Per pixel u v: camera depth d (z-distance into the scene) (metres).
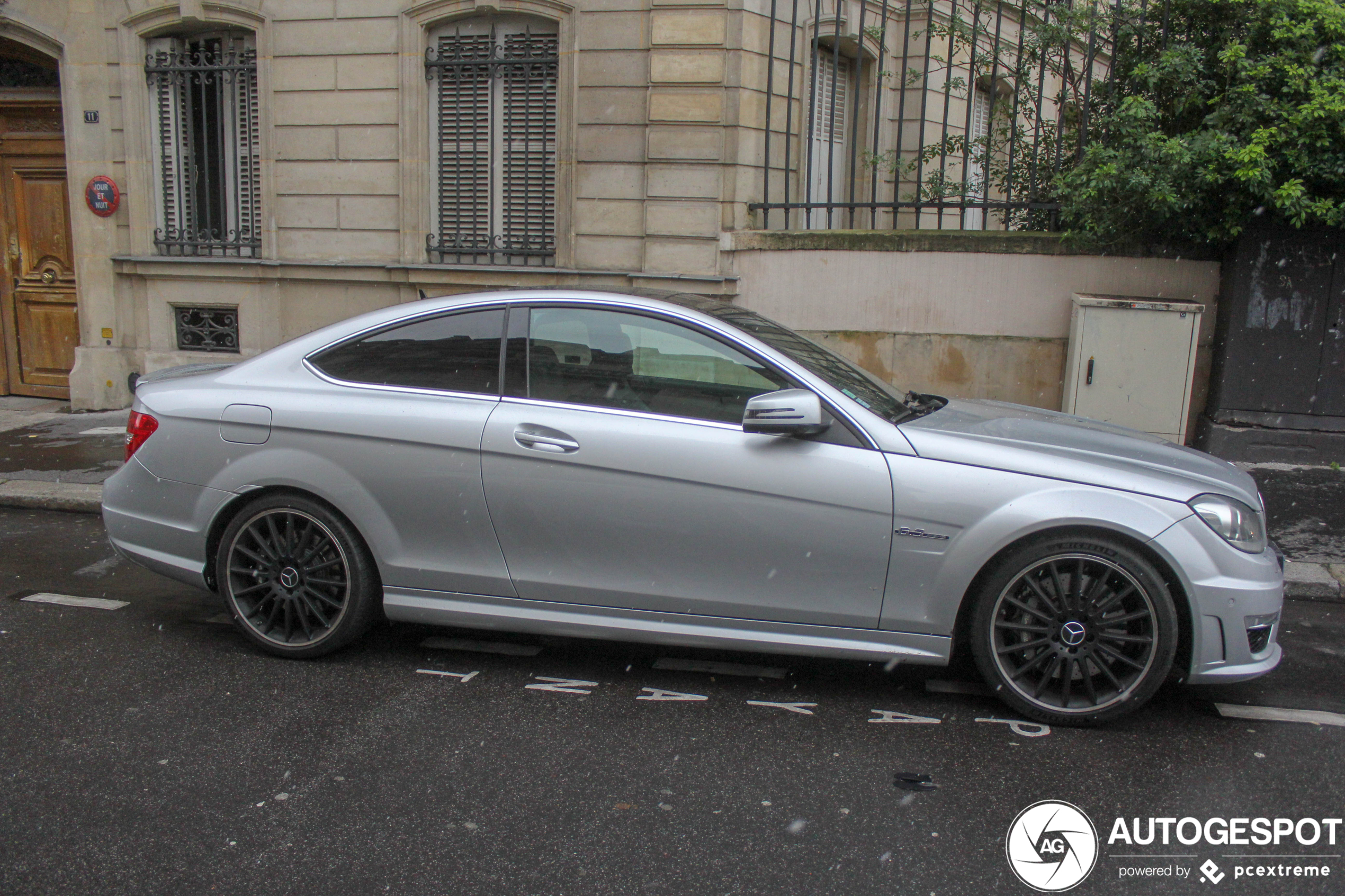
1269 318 7.48
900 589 3.76
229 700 3.92
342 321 4.39
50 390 10.58
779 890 2.74
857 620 3.82
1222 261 7.82
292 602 4.32
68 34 9.74
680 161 8.67
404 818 3.09
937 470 3.71
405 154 9.36
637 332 4.04
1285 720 3.88
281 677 4.16
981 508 3.67
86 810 3.11
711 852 2.92
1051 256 8.07
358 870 2.82
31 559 5.75
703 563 3.88
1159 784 3.36
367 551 4.23
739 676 4.24
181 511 4.34
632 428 3.90
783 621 3.88
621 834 3.01
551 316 4.14
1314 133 6.77
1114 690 3.73
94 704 3.87
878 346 8.50
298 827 3.03
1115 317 7.48
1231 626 3.62
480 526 4.04
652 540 3.89
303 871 2.81
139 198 9.91
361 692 4.02
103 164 9.91
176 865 2.84
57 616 4.87
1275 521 6.28
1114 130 7.63
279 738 3.61
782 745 3.61
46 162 10.23
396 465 4.08
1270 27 7.13
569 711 3.87
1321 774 3.45
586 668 4.30
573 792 3.26
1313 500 6.71
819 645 3.88
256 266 9.73
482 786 3.29
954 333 8.33
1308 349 7.47
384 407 4.12
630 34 8.71
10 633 4.62
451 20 9.17
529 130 9.26
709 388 3.94
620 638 4.03
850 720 3.82
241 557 4.34
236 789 3.25
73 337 10.44
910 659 3.81
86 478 7.25
